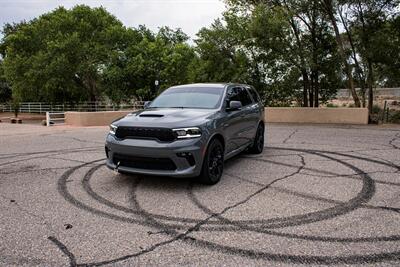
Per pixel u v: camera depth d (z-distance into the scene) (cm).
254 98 848
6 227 392
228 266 305
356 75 1927
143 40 3684
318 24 1941
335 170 653
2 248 341
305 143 1003
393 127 1457
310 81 2092
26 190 535
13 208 453
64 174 638
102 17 3788
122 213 433
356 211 435
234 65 2281
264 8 1808
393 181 573
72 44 3266
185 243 351
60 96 3797
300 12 1834
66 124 1955
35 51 3691
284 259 316
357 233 370
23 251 335
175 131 502
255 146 814
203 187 542
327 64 1977
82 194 511
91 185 558
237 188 537
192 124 516
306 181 575
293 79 2072
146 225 396
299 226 390
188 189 531
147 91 3578
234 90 730
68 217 421
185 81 3506
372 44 1630
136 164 524
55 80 3256
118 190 529
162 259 319
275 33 1822
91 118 1850
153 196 498
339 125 1573
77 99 3869
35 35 3691
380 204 461
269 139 1097
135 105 3334
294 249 335
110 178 600
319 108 1706
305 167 680
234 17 2230
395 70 1745
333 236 363
